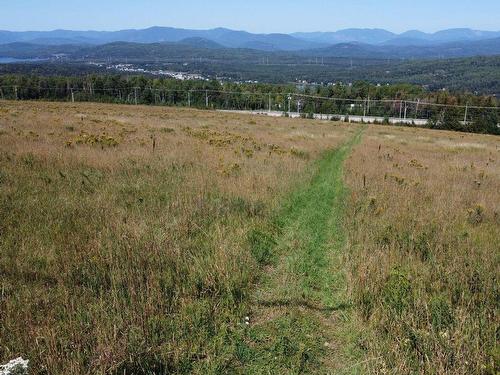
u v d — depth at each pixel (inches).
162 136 807.7
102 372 152.9
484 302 220.8
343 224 356.8
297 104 4569.4
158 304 204.7
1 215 294.0
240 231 307.0
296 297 232.2
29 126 815.1
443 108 4101.9
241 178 462.6
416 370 168.6
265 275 257.4
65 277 220.4
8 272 221.8
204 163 532.1
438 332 187.5
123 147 612.4
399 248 293.0
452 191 480.4
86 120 1066.7
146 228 286.0
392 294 222.1
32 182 386.9
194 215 328.8
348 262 273.7
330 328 206.5
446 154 969.5
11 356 159.0
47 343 163.9
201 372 168.7
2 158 474.3
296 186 479.8
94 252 247.8
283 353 184.5
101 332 173.9
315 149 831.1
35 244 255.1
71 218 302.0
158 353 172.9
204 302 212.2
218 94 4810.5
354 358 183.5
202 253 266.7
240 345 187.0
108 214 312.3
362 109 4552.2
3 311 184.1
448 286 236.2
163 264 245.3
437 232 322.7
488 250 290.0
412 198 430.6
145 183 414.6
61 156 501.0
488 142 1663.4
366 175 567.8
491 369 162.4
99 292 210.5
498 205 421.1
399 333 189.3
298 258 283.9
